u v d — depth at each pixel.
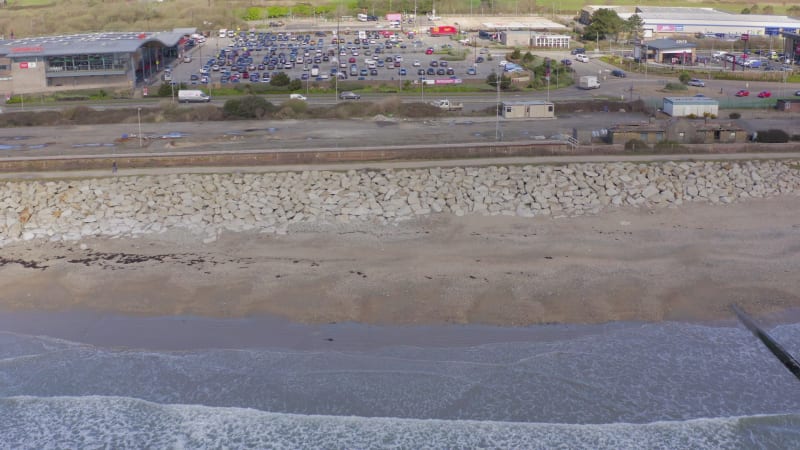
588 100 62.62
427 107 57.62
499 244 30.12
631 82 75.12
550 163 39.19
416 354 21.50
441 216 33.47
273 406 19.27
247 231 31.88
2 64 71.94
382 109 57.28
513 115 56.00
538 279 26.53
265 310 24.44
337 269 27.69
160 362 21.25
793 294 25.33
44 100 66.50
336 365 20.94
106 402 19.47
